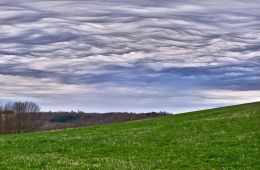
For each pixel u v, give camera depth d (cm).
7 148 4084
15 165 3144
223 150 3597
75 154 3675
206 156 3400
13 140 4691
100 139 4516
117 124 7469
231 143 3909
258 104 8412
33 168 3038
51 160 3341
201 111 8981
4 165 3136
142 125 6850
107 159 3369
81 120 16825
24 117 14825
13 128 14650
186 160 3288
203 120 5944
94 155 3603
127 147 3919
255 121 5419
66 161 3294
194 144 3975
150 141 4244
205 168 3028
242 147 3709
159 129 5244
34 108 15050
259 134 4359
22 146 4194
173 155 3478
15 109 14838
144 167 3050
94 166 3062
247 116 6044
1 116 14675
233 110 8088
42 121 15788
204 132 4766
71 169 2961
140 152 3675
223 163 3166
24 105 14900
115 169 2961
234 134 4503
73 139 4581
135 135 4712
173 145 3953
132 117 15938
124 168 3002
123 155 3566
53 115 16375
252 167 3031
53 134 6056
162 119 8000
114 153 3669
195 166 3095
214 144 3931
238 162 3161
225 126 5147
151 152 3650
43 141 4509
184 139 4281
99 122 16575
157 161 3272
